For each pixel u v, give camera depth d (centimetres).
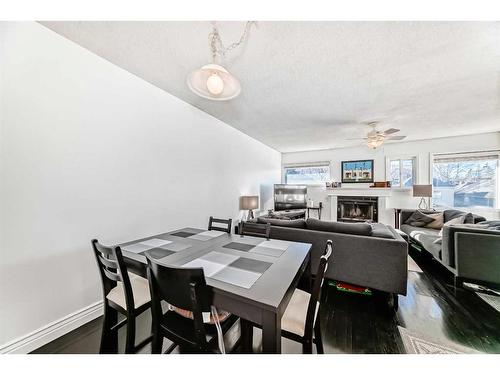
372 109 304
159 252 149
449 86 233
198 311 91
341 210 582
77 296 171
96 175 185
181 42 166
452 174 467
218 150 362
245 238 188
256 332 166
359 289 232
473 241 230
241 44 166
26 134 144
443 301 211
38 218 150
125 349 134
